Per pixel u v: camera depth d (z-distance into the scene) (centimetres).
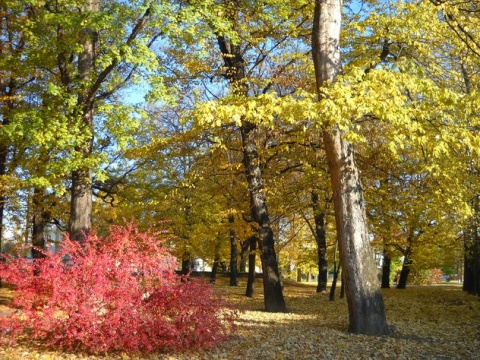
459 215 1147
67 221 2025
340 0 1022
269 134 1364
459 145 817
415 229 1758
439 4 999
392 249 2250
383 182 1438
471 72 1334
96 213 2042
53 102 1145
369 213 1583
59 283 701
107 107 1136
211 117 746
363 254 977
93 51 1262
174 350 742
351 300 979
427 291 2216
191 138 1377
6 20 1423
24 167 1338
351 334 952
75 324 697
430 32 1189
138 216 1894
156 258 788
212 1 1159
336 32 999
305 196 1691
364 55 1292
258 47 1389
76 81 1171
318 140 1348
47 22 1150
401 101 709
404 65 866
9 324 702
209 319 779
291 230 2522
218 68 1414
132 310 713
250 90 1505
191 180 1578
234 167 1490
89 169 1223
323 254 2286
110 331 693
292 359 738
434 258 2223
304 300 1812
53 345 734
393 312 1399
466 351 820
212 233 1895
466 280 2142
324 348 815
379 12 1311
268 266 1429
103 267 739
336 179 987
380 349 809
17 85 1608
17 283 716
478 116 1010
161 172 1873
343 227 984
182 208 1888
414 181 1394
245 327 1053
